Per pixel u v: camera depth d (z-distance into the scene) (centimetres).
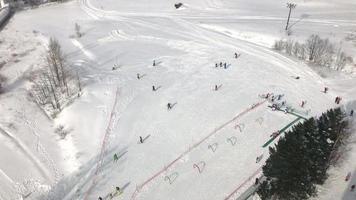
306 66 6994
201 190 4531
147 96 6394
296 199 3928
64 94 6512
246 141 5241
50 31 9119
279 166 3809
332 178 4475
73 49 8144
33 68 7419
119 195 4566
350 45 7438
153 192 4569
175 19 9500
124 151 5234
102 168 4984
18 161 5200
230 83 6619
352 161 4700
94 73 7119
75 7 10756
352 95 6122
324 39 7631
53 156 5306
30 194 4731
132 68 7269
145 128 5641
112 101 6288
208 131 5491
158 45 8181
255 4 10362
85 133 5634
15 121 5925
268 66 7094
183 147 5225
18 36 8962
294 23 8794
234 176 4681
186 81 6750
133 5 10619
